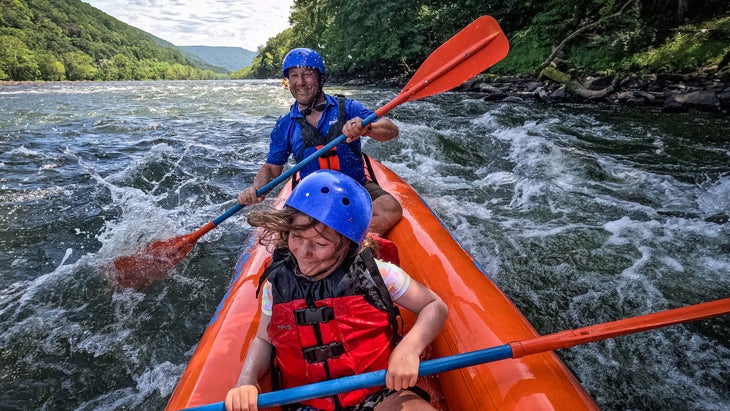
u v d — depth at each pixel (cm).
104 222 412
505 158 598
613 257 337
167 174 540
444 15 1967
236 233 392
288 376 141
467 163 587
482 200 458
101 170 562
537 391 133
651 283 305
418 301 140
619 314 276
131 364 242
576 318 274
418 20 2122
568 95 1103
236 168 570
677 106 894
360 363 136
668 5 1284
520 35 1562
